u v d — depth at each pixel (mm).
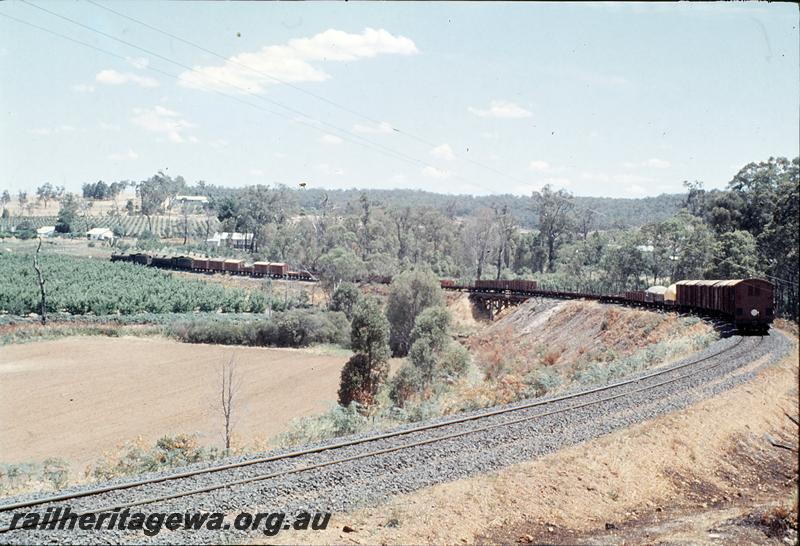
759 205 94438
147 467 20656
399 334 76750
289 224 182000
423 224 163625
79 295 90375
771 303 46719
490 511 15086
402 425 22109
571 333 68000
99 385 53906
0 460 33531
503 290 97250
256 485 15133
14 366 60000
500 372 51719
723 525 16031
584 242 133375
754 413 26172
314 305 100438
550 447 19219
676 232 100562
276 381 56906
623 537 14844
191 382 55844
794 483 20688
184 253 153375
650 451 20188
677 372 31188
